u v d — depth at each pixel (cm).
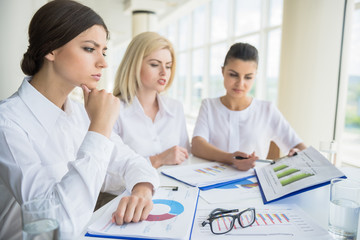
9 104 74
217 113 159
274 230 60
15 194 68
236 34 563
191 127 600
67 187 64
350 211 57
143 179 81
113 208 69
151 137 142
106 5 717
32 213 47
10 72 303
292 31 268
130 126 140
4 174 67
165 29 945
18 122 72
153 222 61
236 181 95
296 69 266
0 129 67
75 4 72
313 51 252
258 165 113
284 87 278
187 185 89
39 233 45
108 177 100
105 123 72
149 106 149
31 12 323
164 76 139
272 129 159
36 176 67
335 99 243
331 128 245
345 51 238
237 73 139
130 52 139
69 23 70
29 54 75
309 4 253
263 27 471
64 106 87
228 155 117
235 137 156
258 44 487
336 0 237
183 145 163
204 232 59
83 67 73
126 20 880
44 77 78
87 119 99
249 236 57
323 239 56
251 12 502
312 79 254
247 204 75
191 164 116
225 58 146
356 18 264
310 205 76
